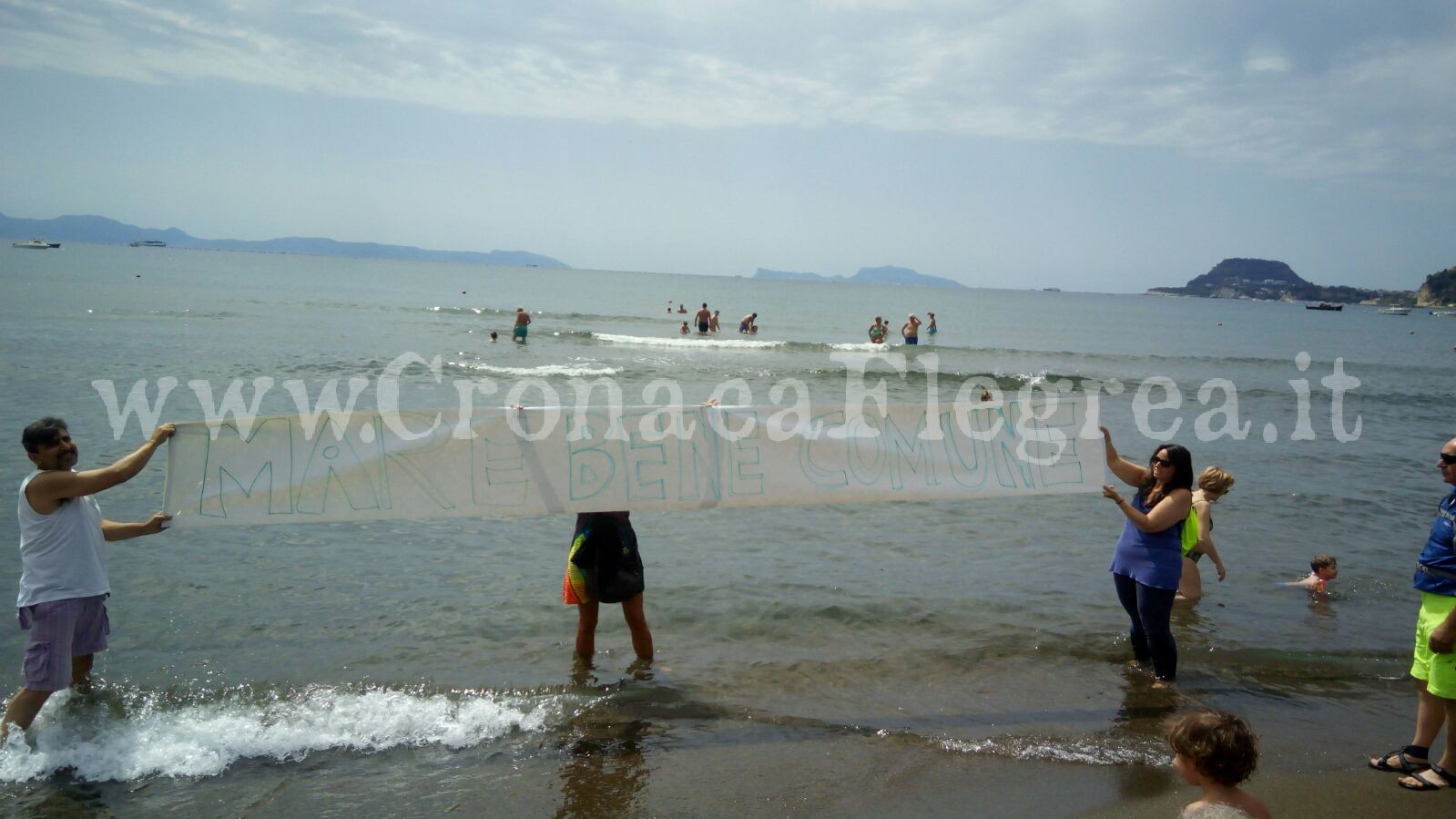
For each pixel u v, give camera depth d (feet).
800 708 18.40
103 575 16.85
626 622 22.74
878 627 22.97
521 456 19.40
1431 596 16.06
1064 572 28.19
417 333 112.88
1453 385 105.09
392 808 14.25
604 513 19.95
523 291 327.67
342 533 29.17
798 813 14.51
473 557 27.43
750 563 27.94
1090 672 20.71
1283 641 23.08
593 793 14.93
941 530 32.86
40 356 67.72
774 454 20.61
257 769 15.33
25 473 32.91
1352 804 15.25
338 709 17.37
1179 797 15.24
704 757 16.29
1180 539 20.33
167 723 16.52
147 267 331.98
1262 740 17.70
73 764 15.15
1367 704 19.74
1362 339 234.17
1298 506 39.32
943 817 14.48
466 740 16.56
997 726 17.85
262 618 21.83
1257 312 621.31
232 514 18.07
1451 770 15.88
